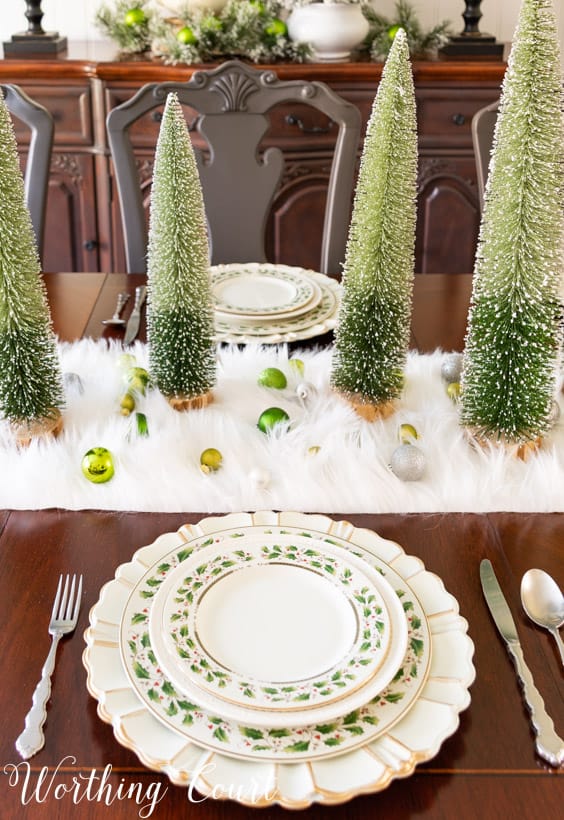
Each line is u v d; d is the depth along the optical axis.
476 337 0.75
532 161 0.67
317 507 0.71
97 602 0.57
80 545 0.66
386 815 0.45
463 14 2.21
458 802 0.46
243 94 1.33
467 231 2.27
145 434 0.78
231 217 1.38
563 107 0.67
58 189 2.16
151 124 2.09
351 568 0.59
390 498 0.71
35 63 2.02
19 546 0.66
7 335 0.72
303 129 2.11
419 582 0.59
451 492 0.72
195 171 0.76
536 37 0.65
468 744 0.49
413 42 2.15
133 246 1.35
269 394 0.87
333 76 2.05
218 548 0.61
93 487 0.72
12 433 0.76
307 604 0.56
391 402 0.83
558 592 0.60
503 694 0.53
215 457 0.74
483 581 0.63
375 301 0.77
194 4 2.04
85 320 1.06
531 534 0.69
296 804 0.43
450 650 0.53
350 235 0.78
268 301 1.06
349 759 0.46
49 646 0.56
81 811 0.45
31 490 0.71
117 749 0.49
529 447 0.76
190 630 0.53
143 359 0.94
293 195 2.18
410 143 0.73
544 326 0.71
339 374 0.82
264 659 0.52
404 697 0.49
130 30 2.10
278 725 0.47
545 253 0.69
